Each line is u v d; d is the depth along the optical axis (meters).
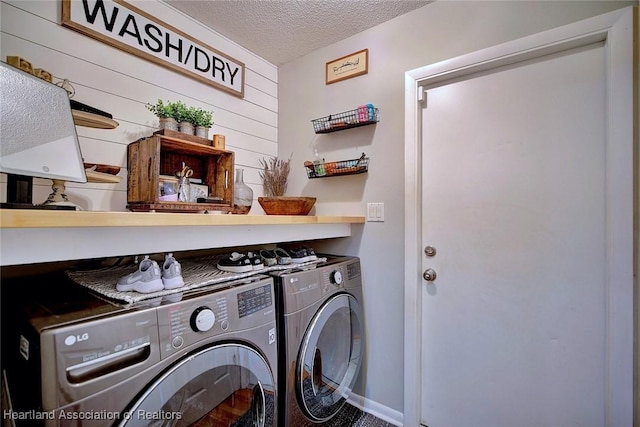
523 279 1.34
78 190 1.25
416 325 1.58
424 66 1.57
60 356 0.62
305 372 1.24
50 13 1.19
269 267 1.34
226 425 0.94
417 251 1.59
